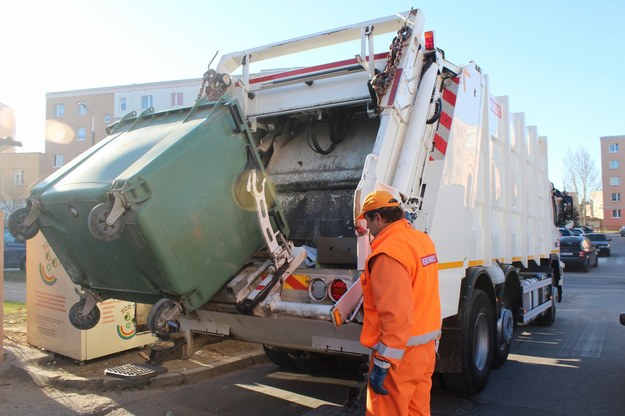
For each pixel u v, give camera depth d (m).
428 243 3.23
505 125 6.77
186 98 45.66
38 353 6.19
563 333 8.92
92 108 48.59
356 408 3.94
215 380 5.86
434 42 4.79
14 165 49.19
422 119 4.59
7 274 15.95
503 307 6.53
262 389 5.56
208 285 3.96
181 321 4.91
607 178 76.62
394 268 2.90
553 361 6.85
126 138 4.29
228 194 4.00
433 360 3.13
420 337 3.01
